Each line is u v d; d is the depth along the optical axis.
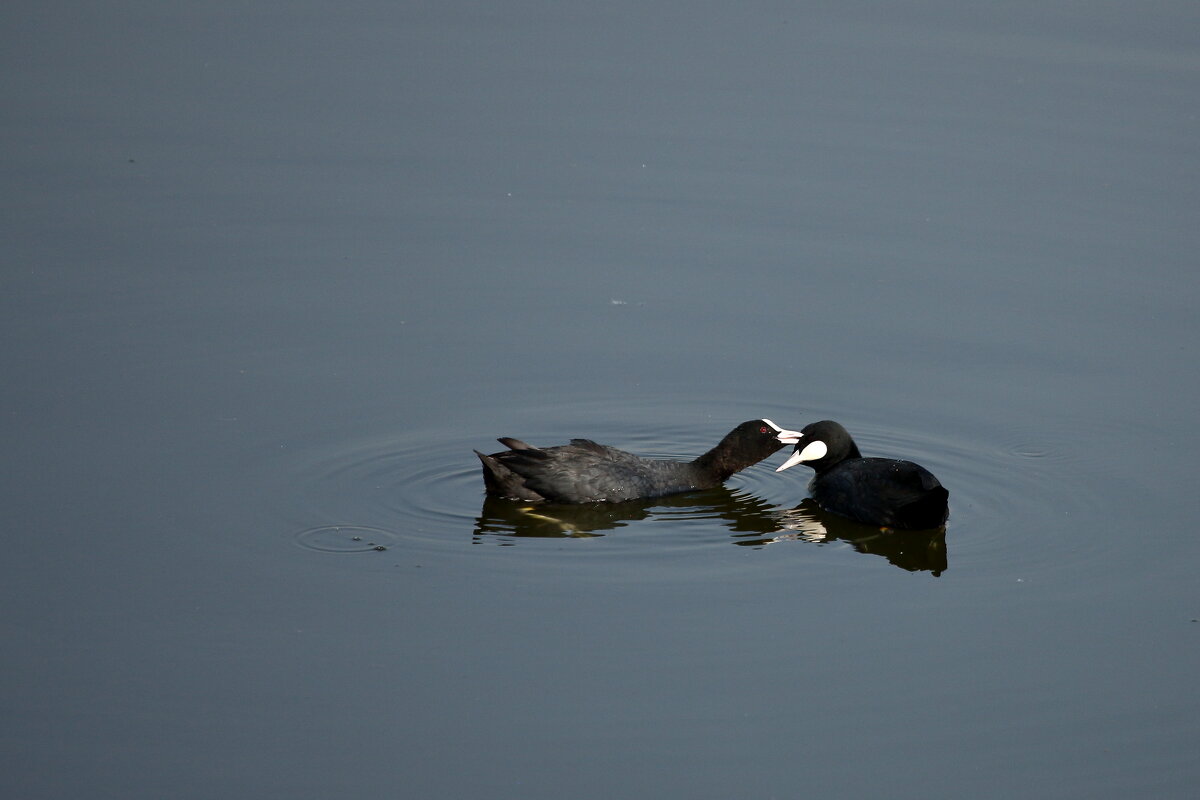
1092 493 15.14
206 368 17.58
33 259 20.23
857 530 14.77
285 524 14.26
